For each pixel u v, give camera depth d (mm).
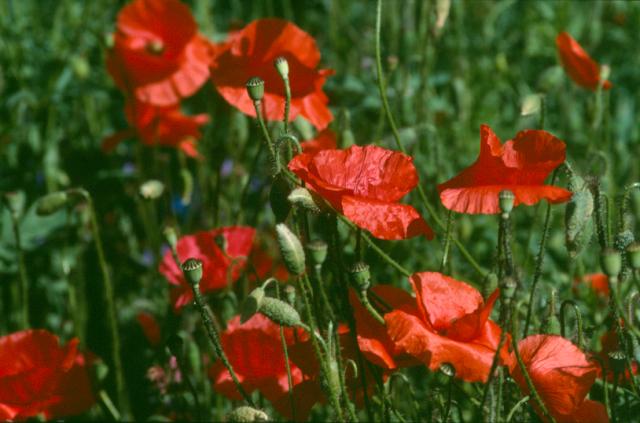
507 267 1203
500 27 2355
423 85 1663
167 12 1625
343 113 1456
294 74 1396
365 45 2178
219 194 1564
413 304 1268
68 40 1995
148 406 1552
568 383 1227
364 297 1220
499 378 1217
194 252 1439
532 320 1331
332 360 1229
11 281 1646
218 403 1458
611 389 1313
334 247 1266
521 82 2150
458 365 1199
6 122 1806
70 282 1585
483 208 1210
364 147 1241
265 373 1312
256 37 1382
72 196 1661
